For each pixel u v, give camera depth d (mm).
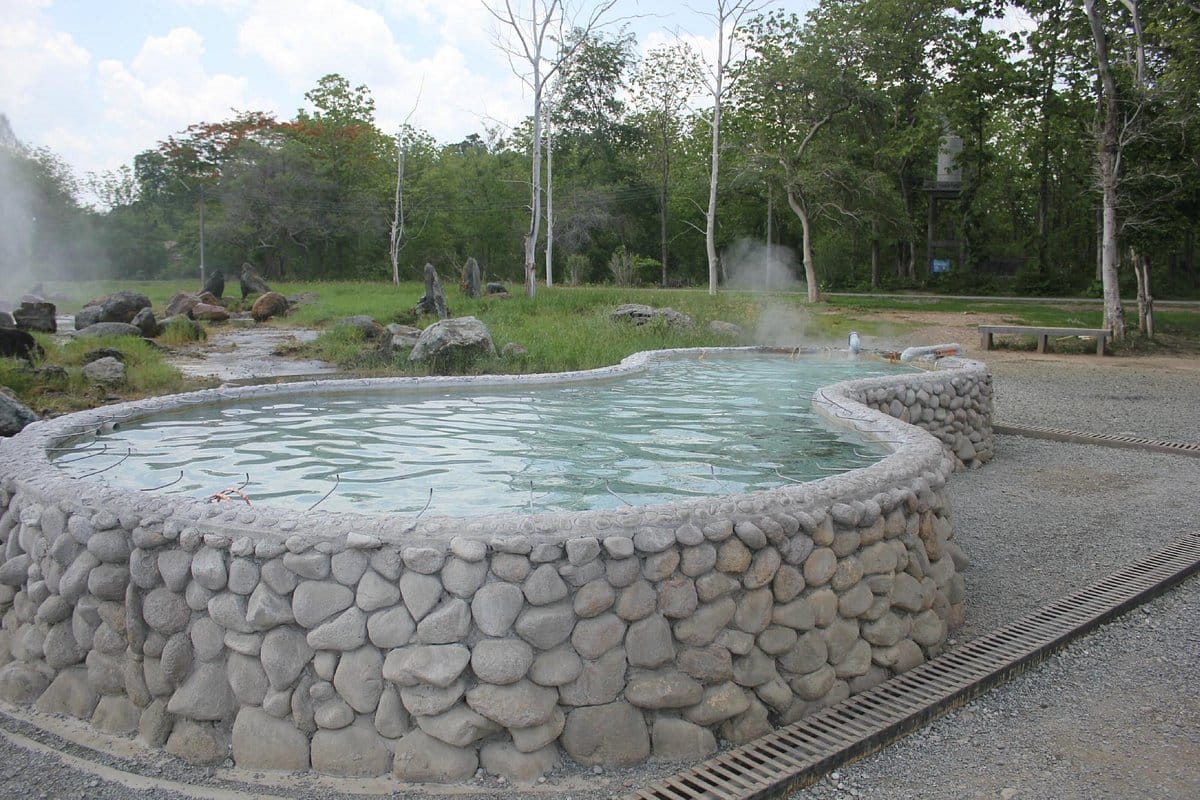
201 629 3432
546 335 15453
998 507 7332
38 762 3420
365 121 49969
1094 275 42844
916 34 35812
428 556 3236
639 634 3369
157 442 6352
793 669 3682
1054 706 3914
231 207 44594
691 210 49156
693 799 3104
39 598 3836
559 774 3273
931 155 40969
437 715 3207
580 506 4734
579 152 50344
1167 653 4473
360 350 14875
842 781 3316
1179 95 19797
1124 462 9055
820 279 45812
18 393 10227
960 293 39938
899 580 4121
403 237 50125
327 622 3277
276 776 3291
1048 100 32375
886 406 8195
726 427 7285
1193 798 3166
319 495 4930
